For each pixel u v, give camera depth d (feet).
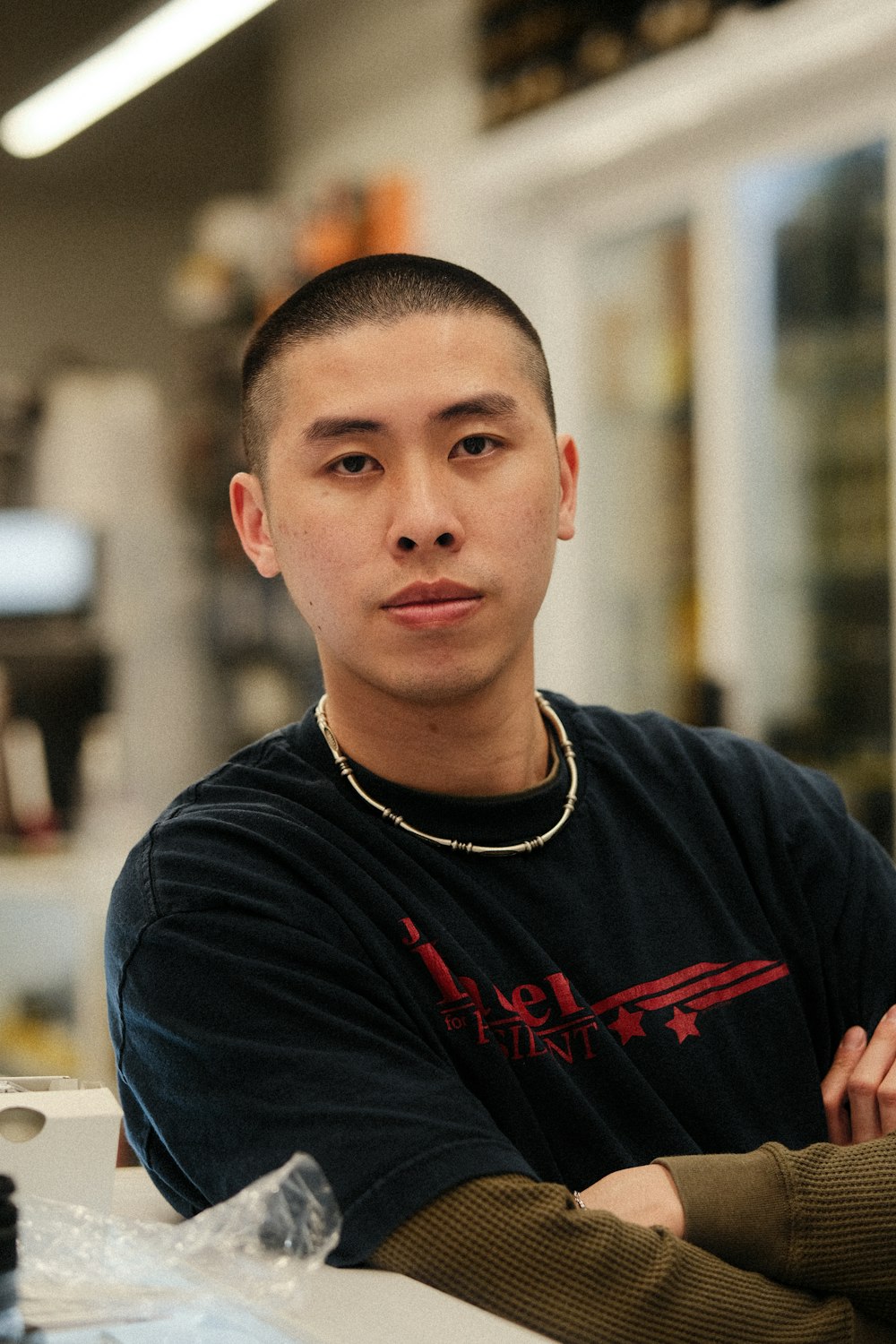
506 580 3.87
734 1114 4.15
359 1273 3.22
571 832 4.25
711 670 13.64
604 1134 3.88
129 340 24.72
